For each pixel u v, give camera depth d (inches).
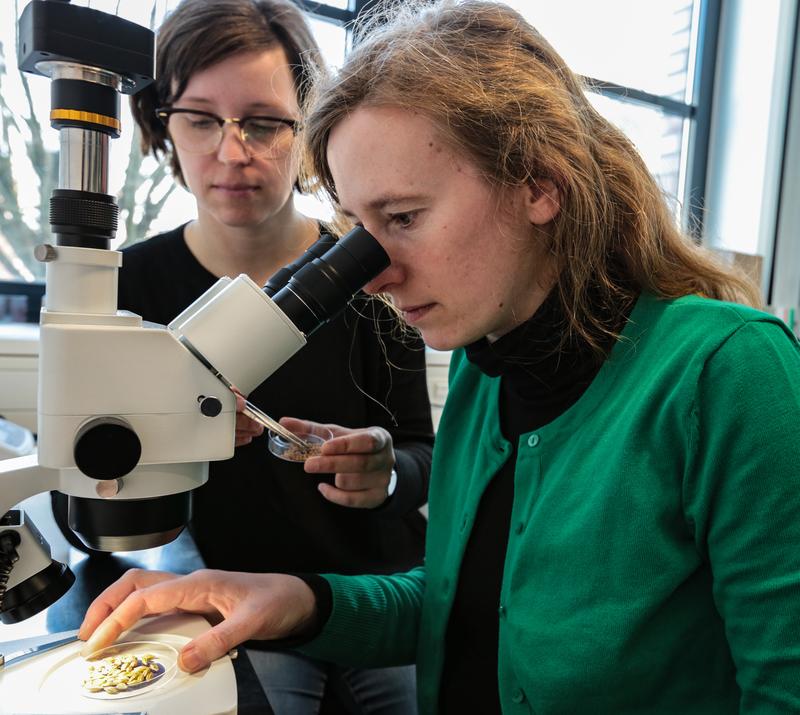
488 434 31.9
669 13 111.8
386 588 35.1
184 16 42.0
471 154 23.4
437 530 34.7
